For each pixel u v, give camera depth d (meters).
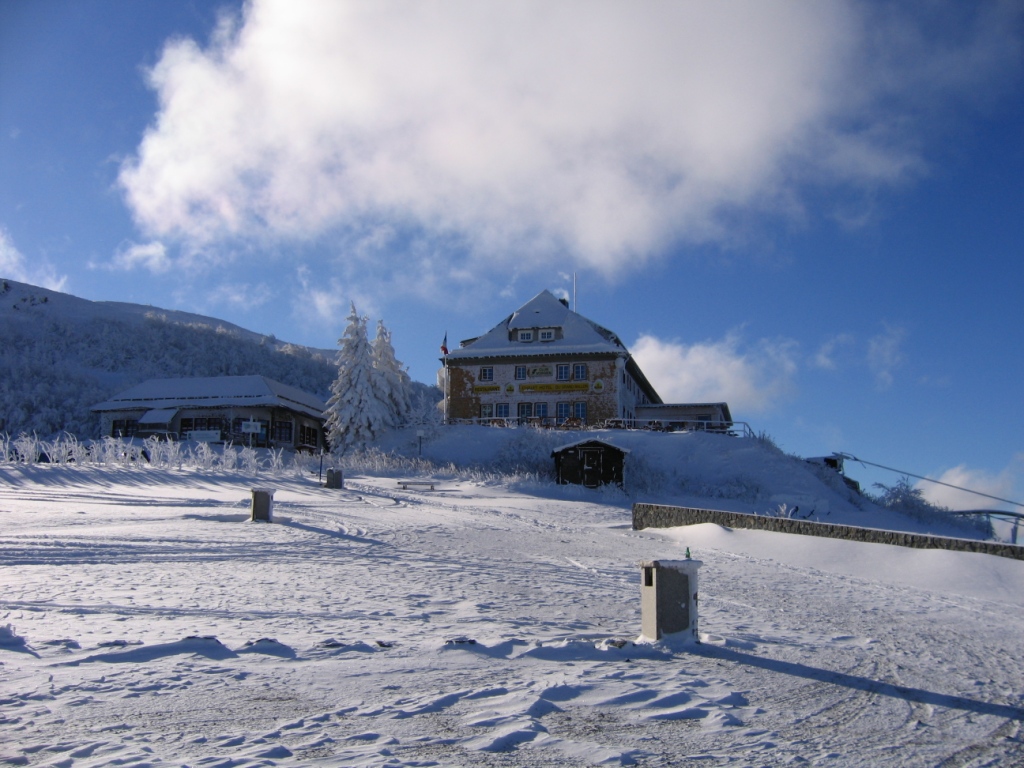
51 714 5.41
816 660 8.73
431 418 56.47
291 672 6.85
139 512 23.52
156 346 113.19
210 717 5.51
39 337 108.31
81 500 26.91
